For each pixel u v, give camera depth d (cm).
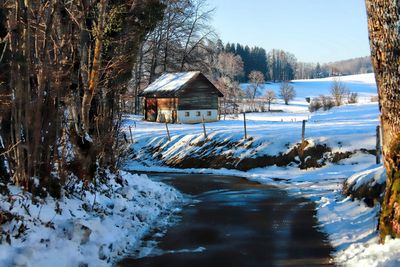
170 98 4847
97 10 1238
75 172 1109
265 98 10894
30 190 848
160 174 2478
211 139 2909
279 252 873
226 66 9962
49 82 896
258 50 16025
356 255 804
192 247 921
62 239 770
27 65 827
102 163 1323
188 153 2892
